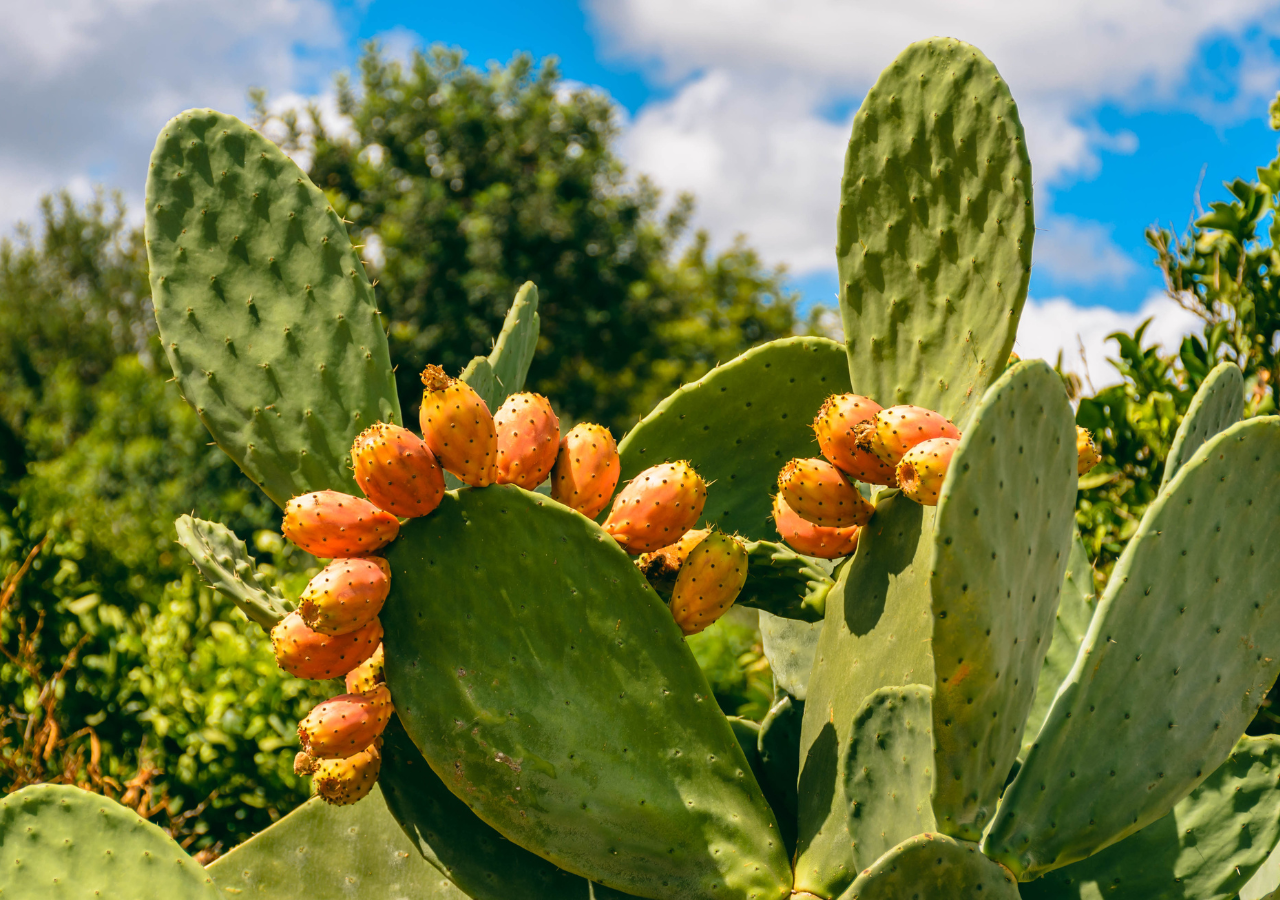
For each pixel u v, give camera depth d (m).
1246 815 1.45
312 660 1.34
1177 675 1.34
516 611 1.36
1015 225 1.42
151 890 1.40
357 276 1.52
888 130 1.49
